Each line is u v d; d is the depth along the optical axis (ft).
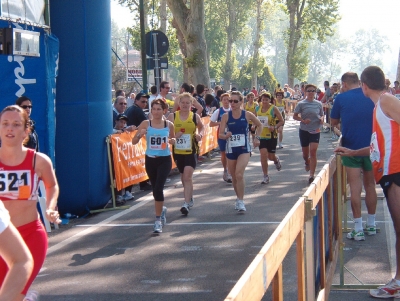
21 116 14.10
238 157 30.17
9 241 9.09
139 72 69.00
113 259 22.52
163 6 110.32
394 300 17.42
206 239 25.04
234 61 241.55
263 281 8.41
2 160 14.03
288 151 60.08
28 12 26.30
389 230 25.12
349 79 23.90
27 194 13.96
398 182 17.07
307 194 12.78
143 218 29.91
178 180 42.57
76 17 29.78
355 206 23.62
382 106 17.17
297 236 12.17
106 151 32.27
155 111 26.91
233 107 29.96
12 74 26.66
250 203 32.60
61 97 30.07
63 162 30.32
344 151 20.52
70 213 30.68
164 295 18.35
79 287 19.36
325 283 16.11
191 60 77.36
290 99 156.76
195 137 30.30
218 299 17.88
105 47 31.30
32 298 17.74
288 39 189.57
